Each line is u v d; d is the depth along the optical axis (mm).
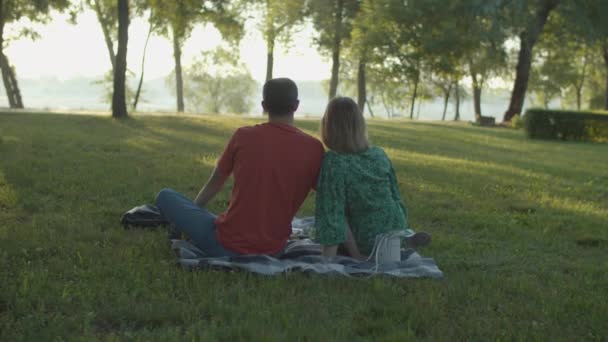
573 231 6285
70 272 3996
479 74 44750
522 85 35812
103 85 48188
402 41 39438
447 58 39781
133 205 6406
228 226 4254
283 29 40219
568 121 22969
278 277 3959
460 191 8422
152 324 3271
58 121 17672
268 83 4254
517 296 4039
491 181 9633
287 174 4164
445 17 36062
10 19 35031
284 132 4203
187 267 4102
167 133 15422
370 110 74062
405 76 42906
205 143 13203
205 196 4457
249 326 3158
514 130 28953
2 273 3848
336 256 4422
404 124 28344
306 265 4113
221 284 3814
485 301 3863
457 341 3229
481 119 34188
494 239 5809
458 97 62812
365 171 4273
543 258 5180
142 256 4441
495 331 3350
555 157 15289
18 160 8930
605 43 39281
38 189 6883
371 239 4375
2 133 12984
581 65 57312
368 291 3883
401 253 4664
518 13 31156
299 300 3643
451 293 3928
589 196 8695
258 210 4188
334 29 39000
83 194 6820
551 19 37031
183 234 4828
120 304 3469
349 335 3217
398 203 4508
